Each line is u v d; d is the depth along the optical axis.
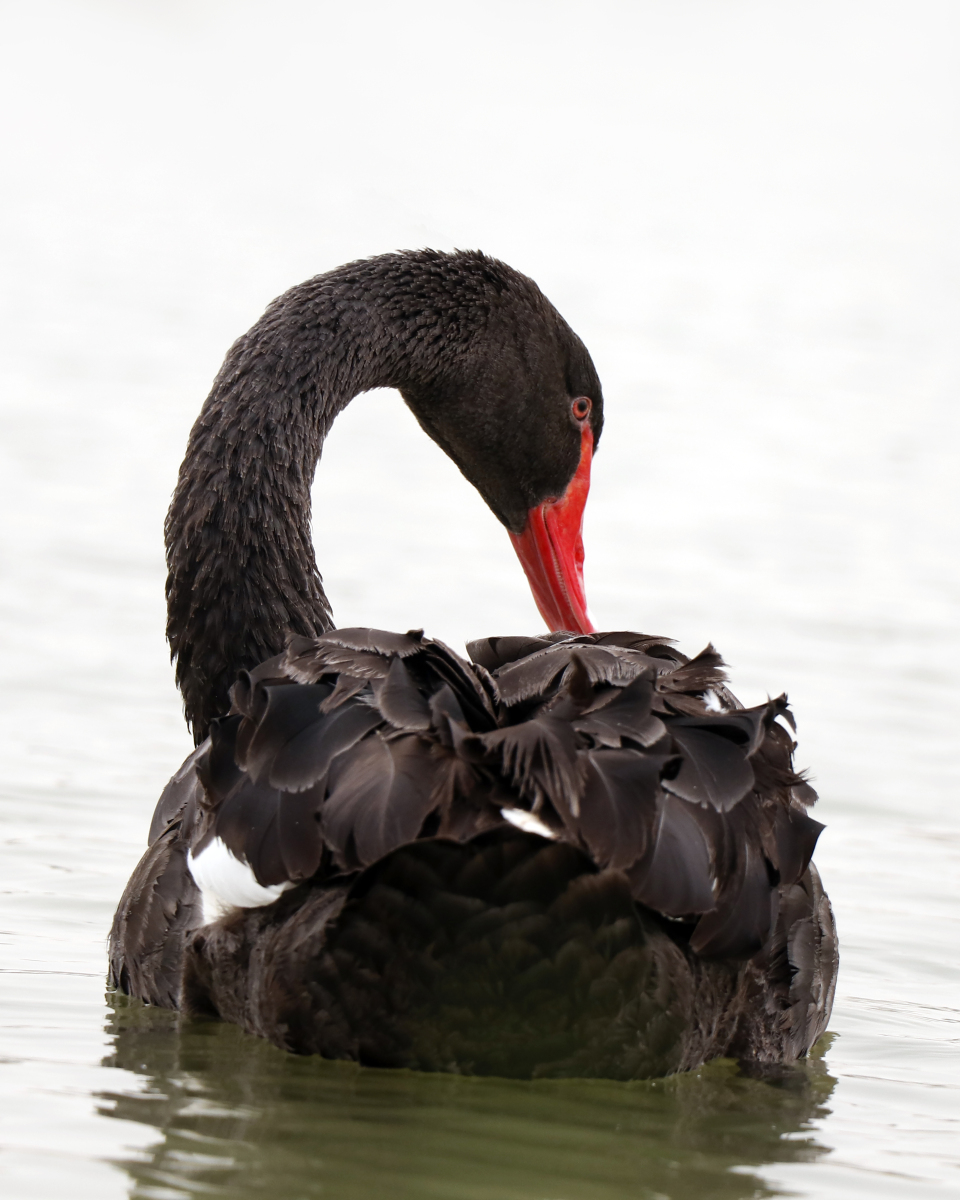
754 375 37.78
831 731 15.28
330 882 7.09
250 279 49.38
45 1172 6.22
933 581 20.94
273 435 10.12
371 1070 7.33
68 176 78.75
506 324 11.52
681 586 20.06
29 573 19.64
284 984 7.14
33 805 12.66
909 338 44.41
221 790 7.41
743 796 7.17
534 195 78.88
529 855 6.42
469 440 11.73
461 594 18.89
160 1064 7.53
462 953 6.63
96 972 9.25
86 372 33.41
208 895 7.59
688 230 70.25
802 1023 8.30
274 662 7.67
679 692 7.62
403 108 115.19
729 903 7.11
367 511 23.92
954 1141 7.28
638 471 27.39
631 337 42.59
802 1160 6.89
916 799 13.74
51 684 15.93
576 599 12.04
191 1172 6.27
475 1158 6.56
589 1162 6.63
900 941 10.71
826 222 76.25
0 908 10.45
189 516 9.88
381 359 11.03
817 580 20.73
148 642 17.42
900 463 28.53
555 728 6.67
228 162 89.19
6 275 47.12
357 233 61.62
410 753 6.69
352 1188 6.20
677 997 7.11
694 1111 7.39
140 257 53.41
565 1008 6.80
